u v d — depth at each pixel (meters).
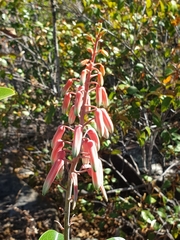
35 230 0.39
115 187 0.51
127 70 0.45
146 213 0.33
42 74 0.52
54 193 0.50
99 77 0.20
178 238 0.41
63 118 0.33
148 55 0.46
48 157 0.50
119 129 0.44
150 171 0.42
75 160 0.19
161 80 0.33
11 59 0.45
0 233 0.42
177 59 0.36
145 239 0.40
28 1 0.49
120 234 0.37
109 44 0.39
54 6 0.40
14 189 0.49
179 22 0.34
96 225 0.47
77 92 0.19
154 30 0.39
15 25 0.45
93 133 0.19
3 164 0.57
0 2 0.46
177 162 0.41
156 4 0.36
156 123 0.30
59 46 0.45
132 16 0.37
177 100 0.30
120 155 0.46
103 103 0.20
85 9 0.36
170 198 0.36
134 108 0.32
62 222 0.45
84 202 0.40
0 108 0.42
